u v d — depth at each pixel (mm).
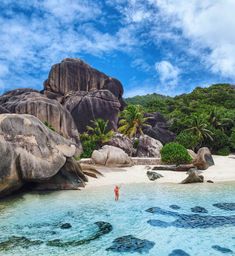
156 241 13578
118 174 31469
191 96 93625
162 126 61844
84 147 44875
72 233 14555
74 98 54719
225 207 19250
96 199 21391
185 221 16391
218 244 13273
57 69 57781
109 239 13812
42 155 22375
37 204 19859
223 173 33469
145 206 19484
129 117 50281
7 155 19547
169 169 34344
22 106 43906
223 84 110188
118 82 63438
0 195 20344
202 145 56094
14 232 14648
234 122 64500
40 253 12219
